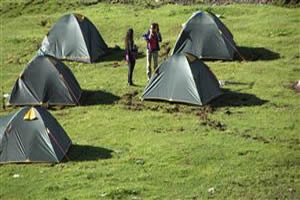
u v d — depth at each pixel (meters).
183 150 69.94
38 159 67.69
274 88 91.69
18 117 69.31
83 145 72.69
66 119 82.56
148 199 58.12
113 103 88.50
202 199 57.94
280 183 61.34
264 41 113.75
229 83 94.38
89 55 108.81
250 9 133.62
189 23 107.75
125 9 142.00
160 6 143.12
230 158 67.56
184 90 86.50
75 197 58.78
